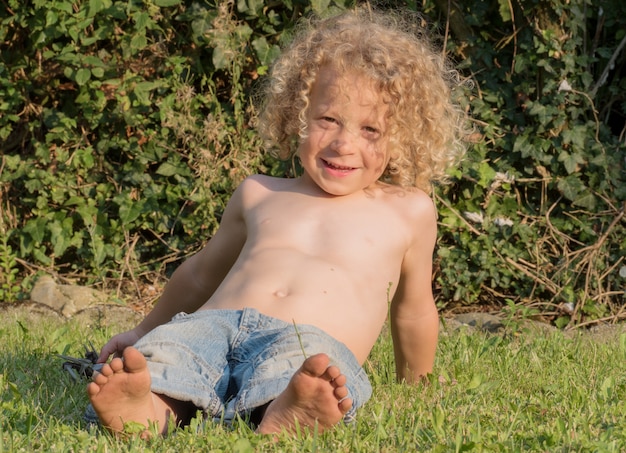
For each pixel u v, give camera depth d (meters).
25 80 6.87
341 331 3.17
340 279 3.27
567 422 3.19
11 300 6.53
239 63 6.51
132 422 2.71
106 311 6.14
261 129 3.99
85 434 2.75
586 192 6.43
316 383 2.61
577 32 6.34
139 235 6.95
